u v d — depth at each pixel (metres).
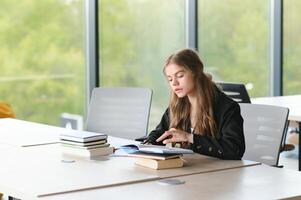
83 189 2.48
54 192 2.42
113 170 2.83
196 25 6.62
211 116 3.20
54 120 5.80
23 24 5.56
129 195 2.39
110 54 6.01
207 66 6.85
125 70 6.14
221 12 6.93
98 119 4.58
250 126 3.75
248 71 7.26
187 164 2.97
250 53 7.27
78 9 5.83
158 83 6.43
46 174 2.74
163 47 6.47
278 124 3.62
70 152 3.27
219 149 3.10
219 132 3.20
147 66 6.34
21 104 5.61
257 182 2.61
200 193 2.42
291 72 7.69
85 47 5.89
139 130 4.38
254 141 3.71
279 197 2.36
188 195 2.38
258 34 7.33
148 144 3.43
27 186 2.51
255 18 7.29
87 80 5.90
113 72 6.05
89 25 5.82
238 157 3.11
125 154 3.19
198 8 6.66
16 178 2.66
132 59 6.20
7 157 3.14
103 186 2.53
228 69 7.05
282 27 7.50
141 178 2.66
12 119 4.68
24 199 2.43
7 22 5.47
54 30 5.73
